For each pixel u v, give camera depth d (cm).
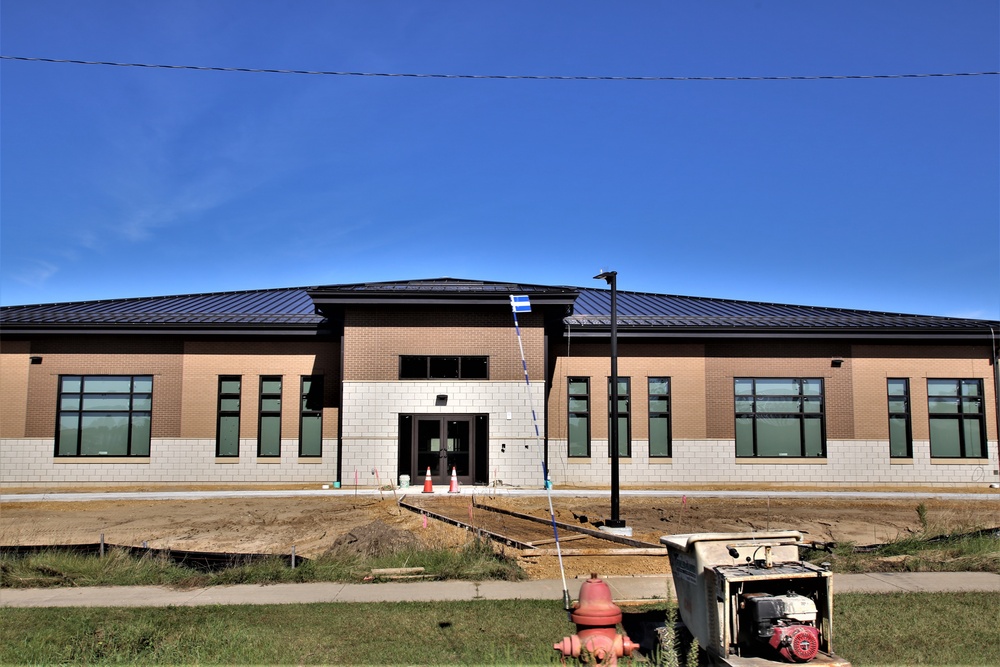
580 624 647
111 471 2602
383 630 851
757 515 1930
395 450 2469
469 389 2491
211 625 868
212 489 2492
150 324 2608
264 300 3253
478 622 884
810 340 2712
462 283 3078
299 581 1146
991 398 2712
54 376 2631
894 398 2714
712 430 2681
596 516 1883
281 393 2658
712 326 2664
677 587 763
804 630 625
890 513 1998
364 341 2506
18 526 1786
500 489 2395
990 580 1120
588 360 2698
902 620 876
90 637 827
